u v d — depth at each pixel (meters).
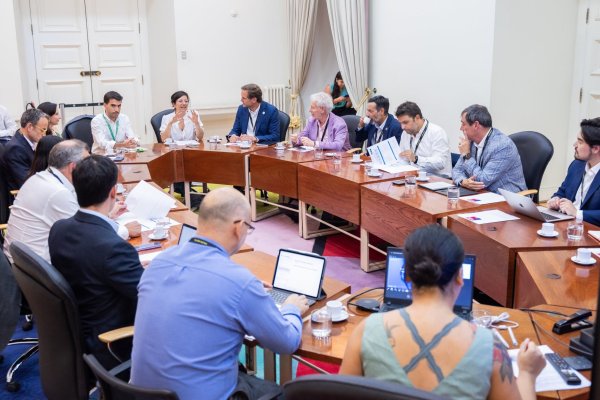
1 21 6.33
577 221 2.89
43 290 2.12
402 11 6.23
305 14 7.59
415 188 3.85
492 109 5.28
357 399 1.24
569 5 5.31
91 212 2.28
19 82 6.49
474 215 3.28
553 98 5.46
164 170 5.37
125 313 2.29
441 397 1.18
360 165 4.71
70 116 7.52
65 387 2.23
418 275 1.44
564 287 2.35
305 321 2.14
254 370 2.74
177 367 1.73
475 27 5.34
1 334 2.71
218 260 1.82
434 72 5.90
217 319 1.75
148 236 3.05
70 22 7.34
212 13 7.47
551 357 1.79
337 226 5.20
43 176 2.95
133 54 7.77
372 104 5.04
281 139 6.09
